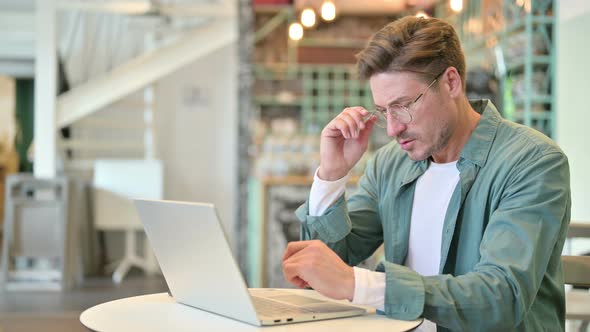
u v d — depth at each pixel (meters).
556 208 1.57
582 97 4.08
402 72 1.60
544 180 1.60
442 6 6.11
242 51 7.12
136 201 1.63
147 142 8.46
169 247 1.58
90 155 8.60
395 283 1.47
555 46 4.52
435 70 1.62
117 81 7.77
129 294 6.10
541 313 1.69
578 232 2.46
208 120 9.09
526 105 4.57
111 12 7.47
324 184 1.84
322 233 1.85
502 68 4.89
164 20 7.92
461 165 1.76
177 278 1.63
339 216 1.84
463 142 1.79
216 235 1.39
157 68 7.88
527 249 1.51
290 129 8.00
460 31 5.84
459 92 1.67
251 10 7.13
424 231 1.84
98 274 7.55
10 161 12.66
